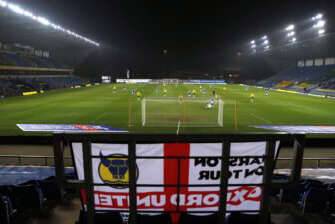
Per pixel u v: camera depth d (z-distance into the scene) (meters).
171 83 78.00
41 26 51.50
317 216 6.25
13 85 46.25
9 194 6.34
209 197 4.21
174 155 3.97
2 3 38.09
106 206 4.25
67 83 65.25
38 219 6.16
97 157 3.93
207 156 3.95
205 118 23.02
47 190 6.91
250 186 4.09
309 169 11.77
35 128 19.45
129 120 22.11
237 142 3.87
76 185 3.95
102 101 35.03
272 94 47.34
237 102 34.75
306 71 65.62
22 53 61.88
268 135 3.80
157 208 4.26
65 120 22.33
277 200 7.04
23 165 12.23
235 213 4.47
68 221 6.09
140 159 4.02
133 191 3.98
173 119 22.47
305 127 20.03
